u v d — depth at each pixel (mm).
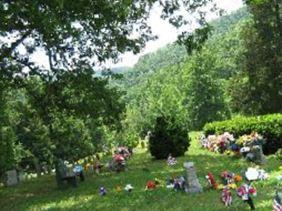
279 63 59625
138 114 101125
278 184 17781
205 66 91500
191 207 16125
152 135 33156
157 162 31266
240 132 32625
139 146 49969
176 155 32562
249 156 24969
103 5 23016
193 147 38031
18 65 25516
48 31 21047
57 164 24703
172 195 18672
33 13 20719
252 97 61812
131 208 17250
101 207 18203
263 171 19266
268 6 59375
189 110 92875
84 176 27844
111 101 26859
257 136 27375
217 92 90812
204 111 90875
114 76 27469
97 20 23938
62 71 25984
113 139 62562
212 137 34875
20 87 26453
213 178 19047
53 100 26750
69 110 26922
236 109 65062
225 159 27531
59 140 27859
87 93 26578
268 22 60094
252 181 18812
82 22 24625
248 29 62000
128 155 35844
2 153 40094
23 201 22344
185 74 97688
